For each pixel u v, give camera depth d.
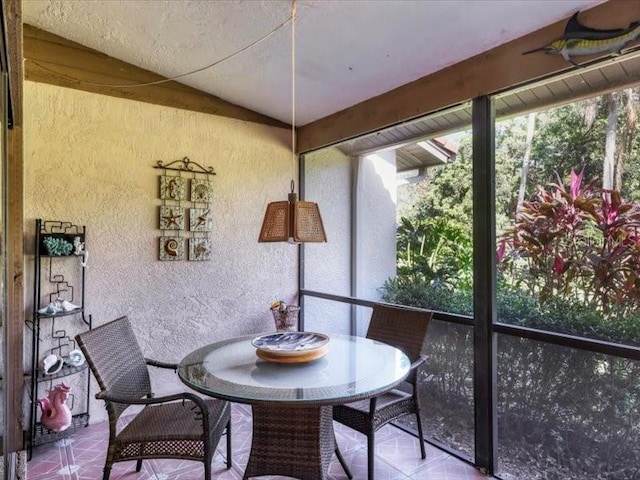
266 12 2.33
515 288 2.53
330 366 1.93
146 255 3.20
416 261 3.59
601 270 2.15
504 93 2.34
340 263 4.22
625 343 2.04
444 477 2.30
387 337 2.55
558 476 2.13
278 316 3.59
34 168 2.78
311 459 1.85
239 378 1.78
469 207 3.13
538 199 2.57
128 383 2.08
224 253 3.57
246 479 1.92
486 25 2.16
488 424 2.34
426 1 2.05
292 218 1.91
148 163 3.22
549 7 1.96
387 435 2.81
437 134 3.31
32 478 2.28
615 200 2.14
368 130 3.24
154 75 3.24
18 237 2.55
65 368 2.74
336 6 2.19
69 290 2.88
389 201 3.97
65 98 2.90
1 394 1.59
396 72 2.77
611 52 1.84
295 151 4.01
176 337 3.33
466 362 2.59
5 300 1.66
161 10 2.43
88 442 2.69
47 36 2.83
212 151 3.52
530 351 2.25
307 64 2.82
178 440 1.85
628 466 1.90
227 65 2.99
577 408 2.07
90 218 2.97
